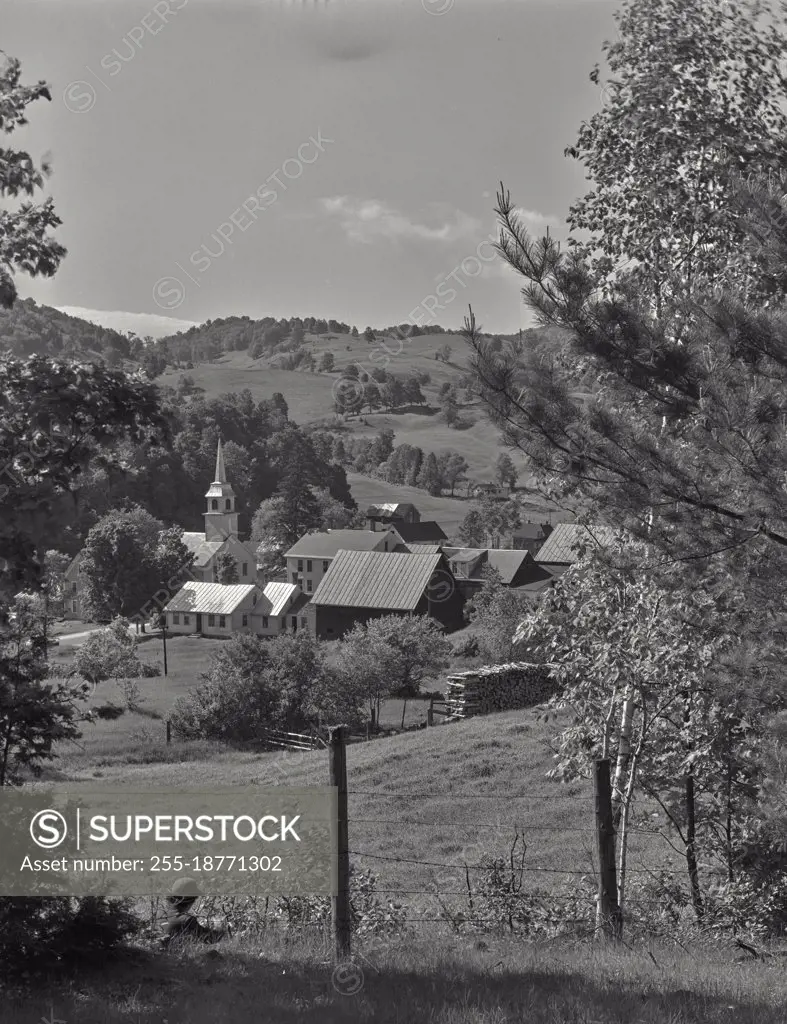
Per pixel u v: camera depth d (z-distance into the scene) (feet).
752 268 41.47
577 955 35.19
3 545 26.81
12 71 30.78
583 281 29.40
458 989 29.71
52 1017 25.62
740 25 54.29
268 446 553.64
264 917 42.68
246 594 329.11
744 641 34.63
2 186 30.27
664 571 35.53
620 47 55.83
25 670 32.94
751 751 39.55
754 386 29.30
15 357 29.66
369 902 43.73
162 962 34.17
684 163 54.34
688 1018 25.67
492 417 30.83
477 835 71.97
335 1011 26.96
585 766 48.70
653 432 32.83
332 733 34.71
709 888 43.34
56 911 32.27
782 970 32.50
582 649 47.26
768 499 29.25
